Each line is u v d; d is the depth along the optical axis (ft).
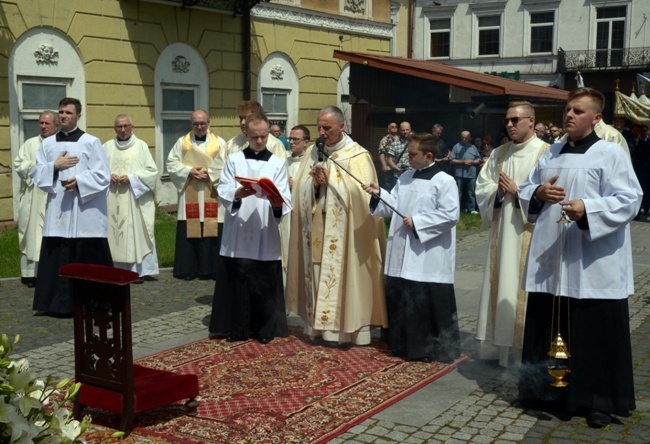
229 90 56.80
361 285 21.40
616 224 15.02
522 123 19.03
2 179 42.34
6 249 36.94
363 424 15.74
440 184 19.89
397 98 54.60
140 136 50.21
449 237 20.33
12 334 22.91
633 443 14.76
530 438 14.98
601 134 21.09
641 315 25.20
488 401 17.13
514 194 18.54
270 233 22.03
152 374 16.33
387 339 22.22
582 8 110.32
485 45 117.80
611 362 15.55
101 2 47.09
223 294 22.12
